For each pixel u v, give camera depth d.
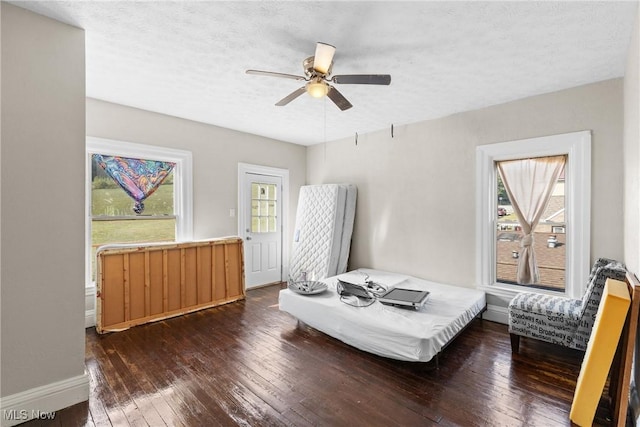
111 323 3.19
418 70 2.62
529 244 3.37
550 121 3.10
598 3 1.75
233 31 2.07
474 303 3.10
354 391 2.13
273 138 5.11
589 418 1.75
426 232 4.08
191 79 2.83
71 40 2.00
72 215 2.00
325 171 5.36
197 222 4.18
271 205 5.16
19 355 1.82
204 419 1.84
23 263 1.83
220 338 3.01
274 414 1.89
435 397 2.06
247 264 4.80
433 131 4.01
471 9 1.82
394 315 2.70
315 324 2.99
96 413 1.90
